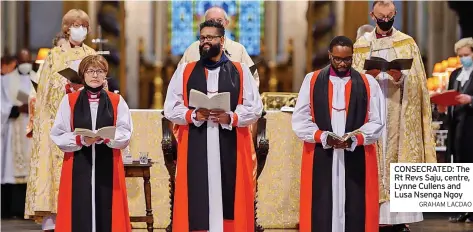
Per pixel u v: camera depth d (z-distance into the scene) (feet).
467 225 44.52
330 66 30.40
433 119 52.95
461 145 47.42
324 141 29.30
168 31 76.33
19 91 51.39
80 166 30.17
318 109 29.94
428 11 73.36
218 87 29.73
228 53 36.45
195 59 38.65
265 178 39.75
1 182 51.90
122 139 30.09
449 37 72.33
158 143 39.50
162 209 39.65
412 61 33.68
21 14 73.97
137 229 39.58
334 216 29.73
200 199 29.40
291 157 39.81
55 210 36.37
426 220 47.24
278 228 39.88
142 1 76.33
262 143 33.53
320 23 76.02
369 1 75.92
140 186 39.58
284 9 76.64
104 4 75.31
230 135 29.71
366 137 29.45
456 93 42.68
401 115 36.29
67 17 36.94
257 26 76.43
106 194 30.17
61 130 30.19
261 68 74.95
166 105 30.04
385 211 36.19
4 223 47.80
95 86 30.48
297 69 75.87
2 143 51.85
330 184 29.68
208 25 29.84
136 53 76.02
